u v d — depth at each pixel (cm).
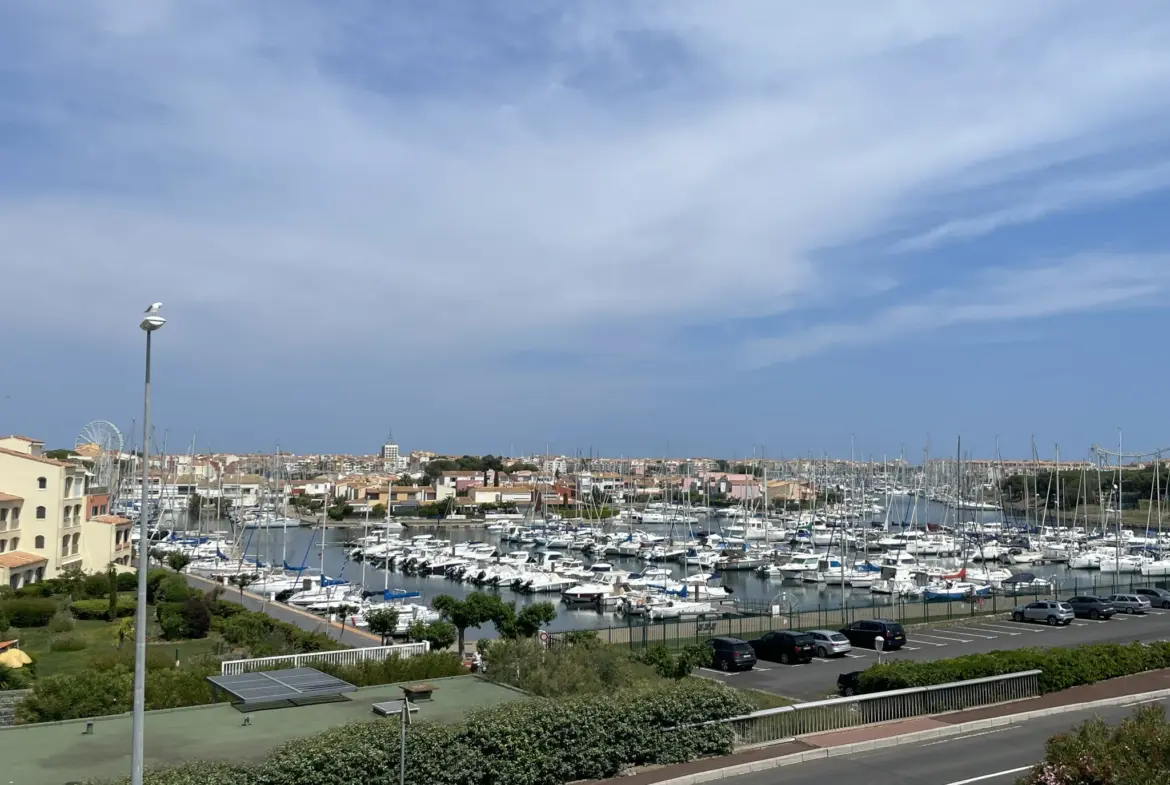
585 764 1998
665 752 2133
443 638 4478
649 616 6950
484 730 1873
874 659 4072
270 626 5084
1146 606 5550
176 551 10212
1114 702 2855
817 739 2345
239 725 2041
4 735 1956
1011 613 5350
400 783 1702
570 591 8306
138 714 1444
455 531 16962
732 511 16512
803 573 9975
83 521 7862
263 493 15150
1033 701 2836
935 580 8200
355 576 10406
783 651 4038
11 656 3412
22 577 6738
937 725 2500
